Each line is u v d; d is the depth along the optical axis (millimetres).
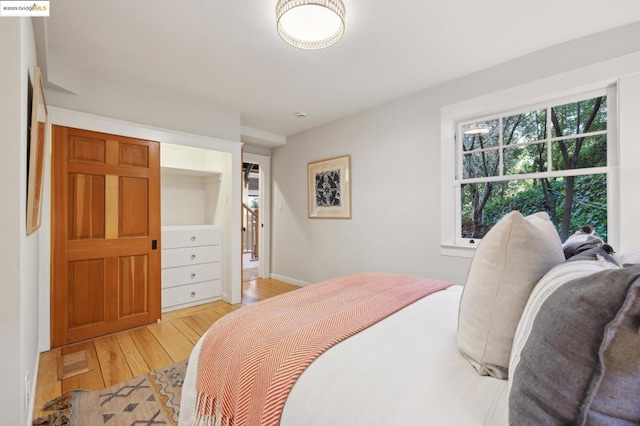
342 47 2189
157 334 2666
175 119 3061
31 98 1533
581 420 469
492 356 776
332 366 837
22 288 1184
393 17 1839
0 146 1099
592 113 2129
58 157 2395
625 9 1771
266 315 1209
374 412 683
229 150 3502
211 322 2961
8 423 1109
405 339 995
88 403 1643
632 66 1896
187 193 4047
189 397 1132
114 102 2693
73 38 2070
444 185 2809
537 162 2375
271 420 781
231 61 2391
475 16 1838
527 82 2307
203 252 3549
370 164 3465
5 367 1104
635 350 430
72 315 2469
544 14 1823
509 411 580
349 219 3705
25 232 1327
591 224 2141
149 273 2912
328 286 1657
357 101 3248
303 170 4383
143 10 1782
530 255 764
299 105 3373
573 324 489
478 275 851
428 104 2922
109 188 2662
